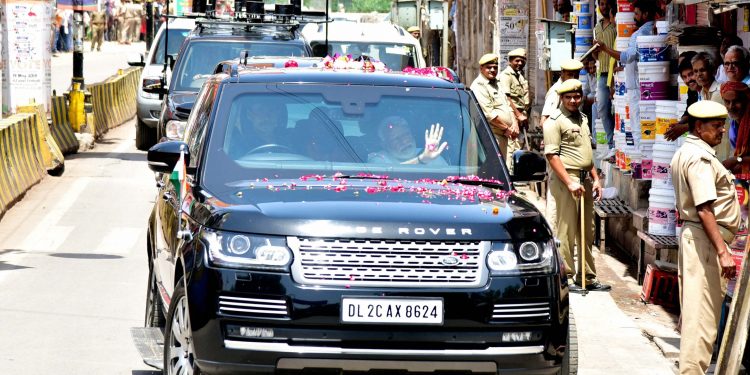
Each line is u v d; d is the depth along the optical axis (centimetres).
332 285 1082
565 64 2172
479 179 1275
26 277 2034
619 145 2386
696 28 1922
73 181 3262
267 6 4116
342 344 1081
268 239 1094
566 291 1142
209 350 1089
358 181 1230
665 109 1989
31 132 3238
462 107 1352
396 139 1306
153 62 4025
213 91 1375
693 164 1378
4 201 2736
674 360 1594
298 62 1502
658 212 2005
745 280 1301
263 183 1215
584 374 1512
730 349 1309
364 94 1348
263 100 1320
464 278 1099
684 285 1410
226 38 3028
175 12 4150
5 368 1469
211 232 1114
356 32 3669
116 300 1869
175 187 1358
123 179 3325
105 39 13375
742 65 1648
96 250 2305
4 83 3994
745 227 1574
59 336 1634
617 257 2373
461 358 1089
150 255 1577
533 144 3344
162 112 2892
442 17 6069
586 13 2953
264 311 1080
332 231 1095
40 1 3984
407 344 1087
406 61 3641
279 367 1077
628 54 2277
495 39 4900
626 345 1667
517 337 1106
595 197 2048
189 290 1105
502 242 1115
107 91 5088
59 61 9700
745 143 1598
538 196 3222
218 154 1266
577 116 2033
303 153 1280
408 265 1093
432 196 1179
